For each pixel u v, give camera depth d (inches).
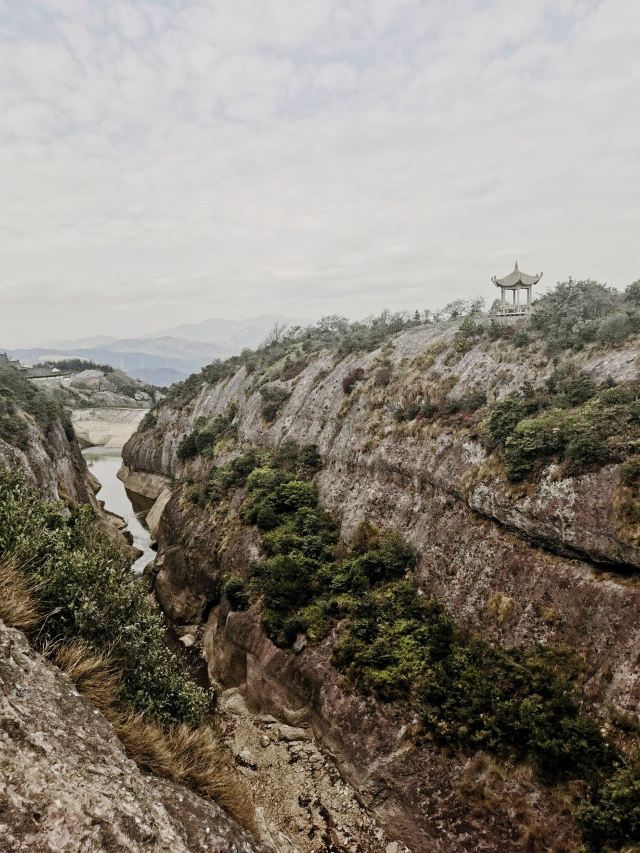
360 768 612.7
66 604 370.0
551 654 562.6
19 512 437.1
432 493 876.6
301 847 551.8
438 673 623.2
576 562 603.2
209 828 276.2
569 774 480.4
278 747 692.7
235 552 1088.2
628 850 406.9
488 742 536.4
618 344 787.4
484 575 696.4
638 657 491.8
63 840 208.5
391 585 807.1
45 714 261.9
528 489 666.8
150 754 304.5
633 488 553.3
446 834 520.7
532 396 792.3
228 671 901.8
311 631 775.7
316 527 1038.4
